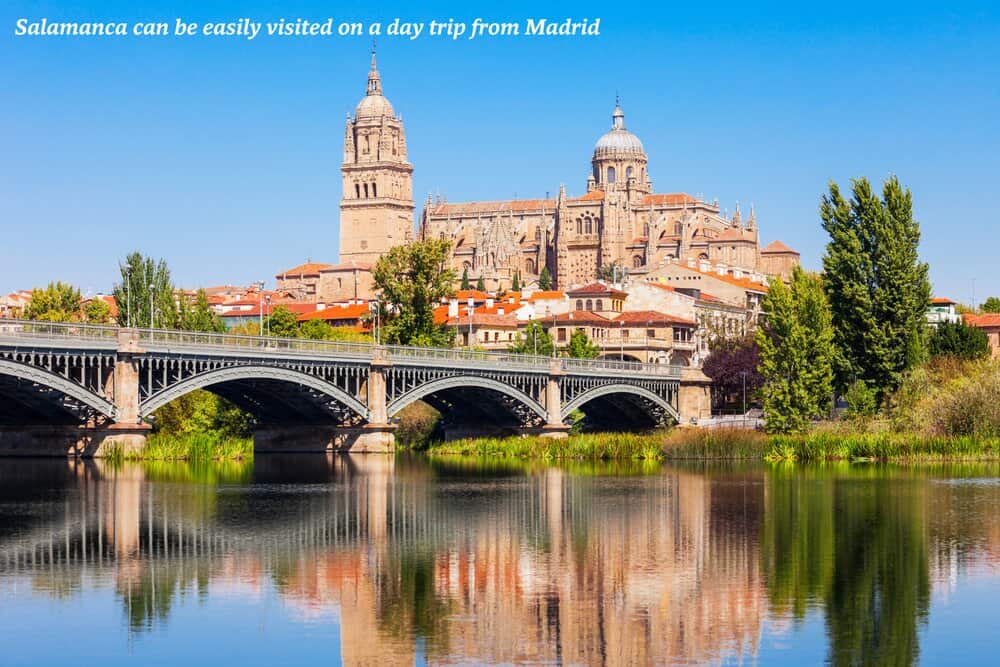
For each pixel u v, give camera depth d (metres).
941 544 80.69
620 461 149.88
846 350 164.88
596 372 173.12
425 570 73.00
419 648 56.59
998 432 144.50
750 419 194.38
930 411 148.62
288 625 60.31
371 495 108.25
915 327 163.38
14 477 115.44
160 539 82.88
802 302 162.00
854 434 149.38
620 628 59.72
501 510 98.19
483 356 161.00
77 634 58.81
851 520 91.38
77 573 71.56
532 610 63.22
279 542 82.19
